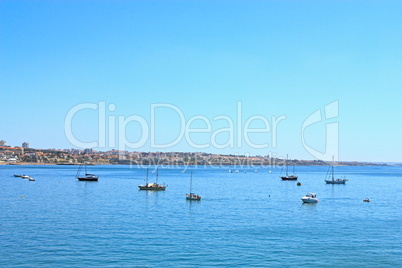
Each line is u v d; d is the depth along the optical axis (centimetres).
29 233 8019
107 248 6962
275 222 9700
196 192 18175
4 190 18125
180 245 7244
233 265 6150
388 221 9962
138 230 8481
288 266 6138
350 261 6391
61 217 10088
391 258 6550
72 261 6212
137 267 5994
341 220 10094
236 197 15975
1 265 5984
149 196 15888
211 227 8944
